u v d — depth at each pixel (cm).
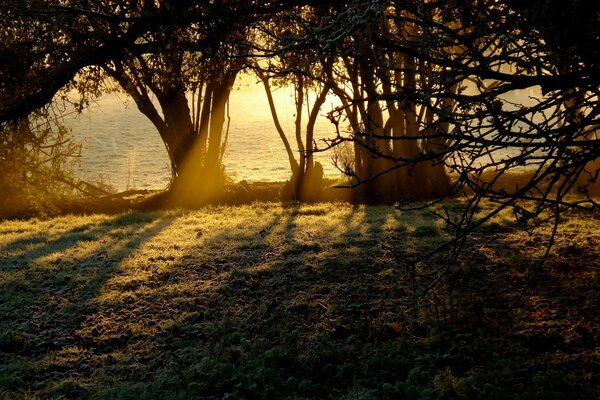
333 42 407
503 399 559
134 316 844
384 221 1453
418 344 699
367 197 1981
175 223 1648
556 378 591
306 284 938
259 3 523
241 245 1247
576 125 416
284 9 500
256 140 5491
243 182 2338
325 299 860
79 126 7175
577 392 562
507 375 608
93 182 3753
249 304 855
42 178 2238
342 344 710
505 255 1015
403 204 474
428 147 1784
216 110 2228
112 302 901
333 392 600
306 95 2022
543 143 422
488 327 723
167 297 918
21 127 1513
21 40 687
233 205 2048
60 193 2402
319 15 534
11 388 646
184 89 1113
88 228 1645
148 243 1327
